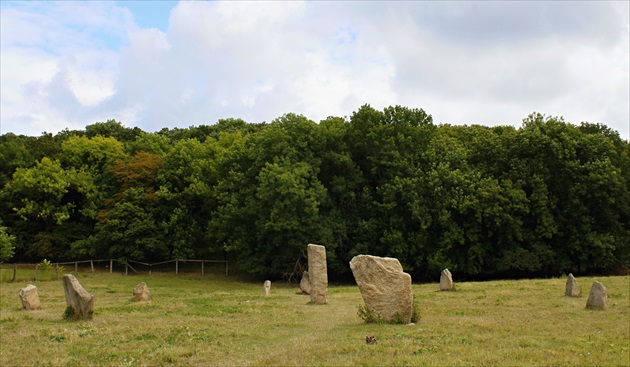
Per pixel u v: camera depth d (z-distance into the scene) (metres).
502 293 29.41
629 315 20.61
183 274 54.31
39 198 59.94
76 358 13.88
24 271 52.00
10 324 20.03
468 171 51.75
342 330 17.38
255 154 53.09
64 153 65.94
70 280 21.16
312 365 12.41
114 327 18.66
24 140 75.56
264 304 26.31
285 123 55.38
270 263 51.12
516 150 52.78
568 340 15.27
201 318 21.08
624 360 12.61
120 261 54.41
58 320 20.80
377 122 53.97
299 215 47.50
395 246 47.50
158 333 17.39
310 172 49.84
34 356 14.18
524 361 12.48
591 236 48.00
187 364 13.18
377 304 18.84
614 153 51.50
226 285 47.12
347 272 54.66
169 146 69.88
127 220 55.81
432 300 26.75
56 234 59.00
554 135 52.19
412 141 53.75
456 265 47.62
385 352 13.51
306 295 32.66
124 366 12.92
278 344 15.56
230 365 12.91
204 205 59.06
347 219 51.81
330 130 52.88
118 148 66.69
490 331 16.80
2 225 58.25
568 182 50.25
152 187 58.94
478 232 48.97
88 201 60.34
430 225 49.41
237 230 50.97
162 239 56.22
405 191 49.34
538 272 50.91
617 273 50.69
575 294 27.47
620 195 50.09
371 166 54.38
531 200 49.53
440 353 13.33
